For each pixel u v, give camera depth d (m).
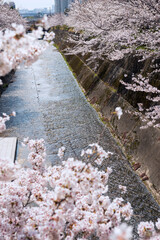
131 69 10.42
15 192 2.45
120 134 9.30
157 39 6.07
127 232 0.94
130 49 7.48
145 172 7.09
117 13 7.23
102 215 2.30
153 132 7.45
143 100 8.59
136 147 8.00
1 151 8.11
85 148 8.84
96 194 2.43
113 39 7.55
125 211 2.59
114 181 6.95
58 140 9.45
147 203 6.14
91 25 9.29
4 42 1.52
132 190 6.59
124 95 10.27
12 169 2.47
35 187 2.73
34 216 2.28
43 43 1.92
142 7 6.06
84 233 2.43
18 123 10.96
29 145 3.40
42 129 10.40
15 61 1.72
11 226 2.17
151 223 2.54
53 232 2.00
